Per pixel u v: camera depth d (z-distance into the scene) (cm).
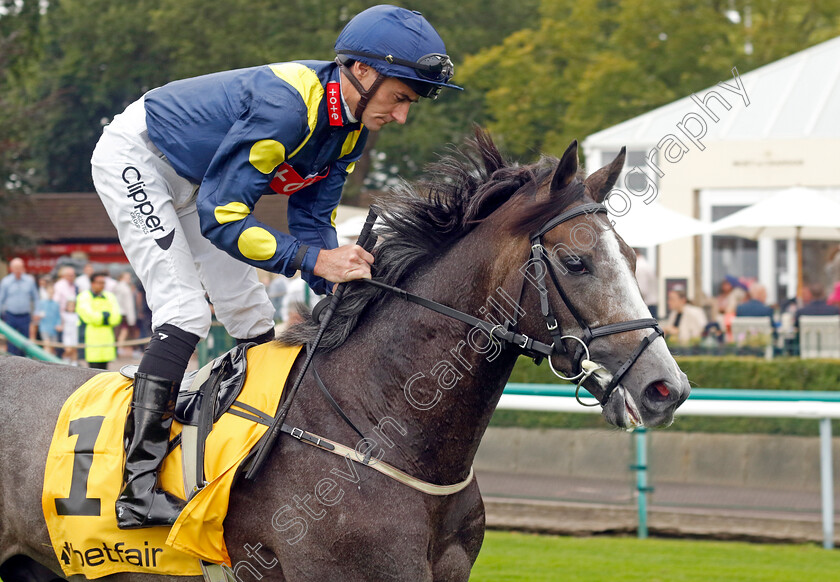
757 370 1233
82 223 3309
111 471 446
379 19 443
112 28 4247
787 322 1562
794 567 842
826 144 1753
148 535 440
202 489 425
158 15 3950
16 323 1656
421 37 443
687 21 2772
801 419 970
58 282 1717
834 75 1847
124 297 2083
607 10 3100
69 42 4444
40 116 2909
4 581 495
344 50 448
